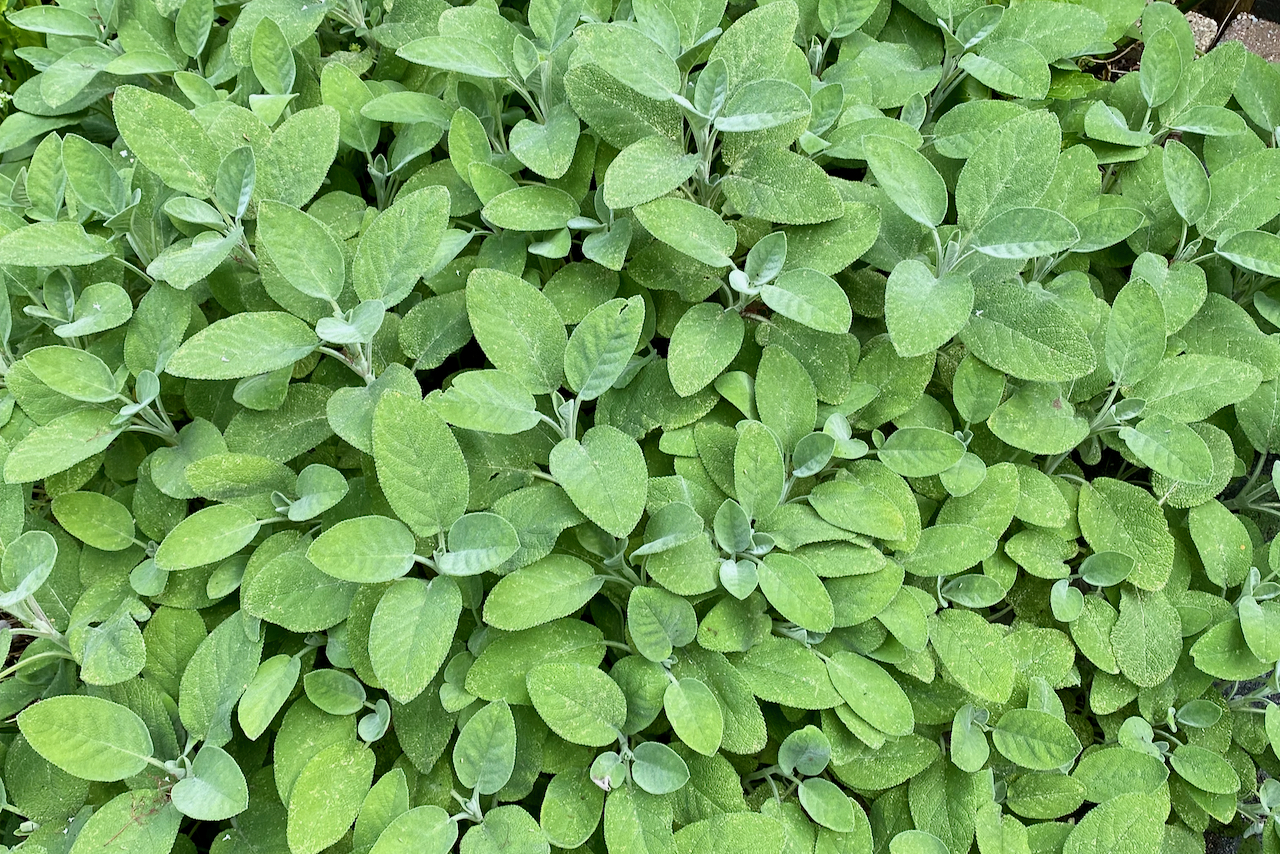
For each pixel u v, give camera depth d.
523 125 0.92
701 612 0.87
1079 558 0.92
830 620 0.82
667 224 0.87
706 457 0.87
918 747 0.85
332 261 0.86
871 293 0.91
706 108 0.88
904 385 0.88
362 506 0.88
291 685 0.83
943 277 0.88
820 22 0.98
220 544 0.83
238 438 0.88
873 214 0.88
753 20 0.89
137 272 0.92
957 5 0.97
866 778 0.85
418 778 0.85
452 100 0.96
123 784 0.85
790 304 0.85
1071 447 0.87
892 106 0.96
